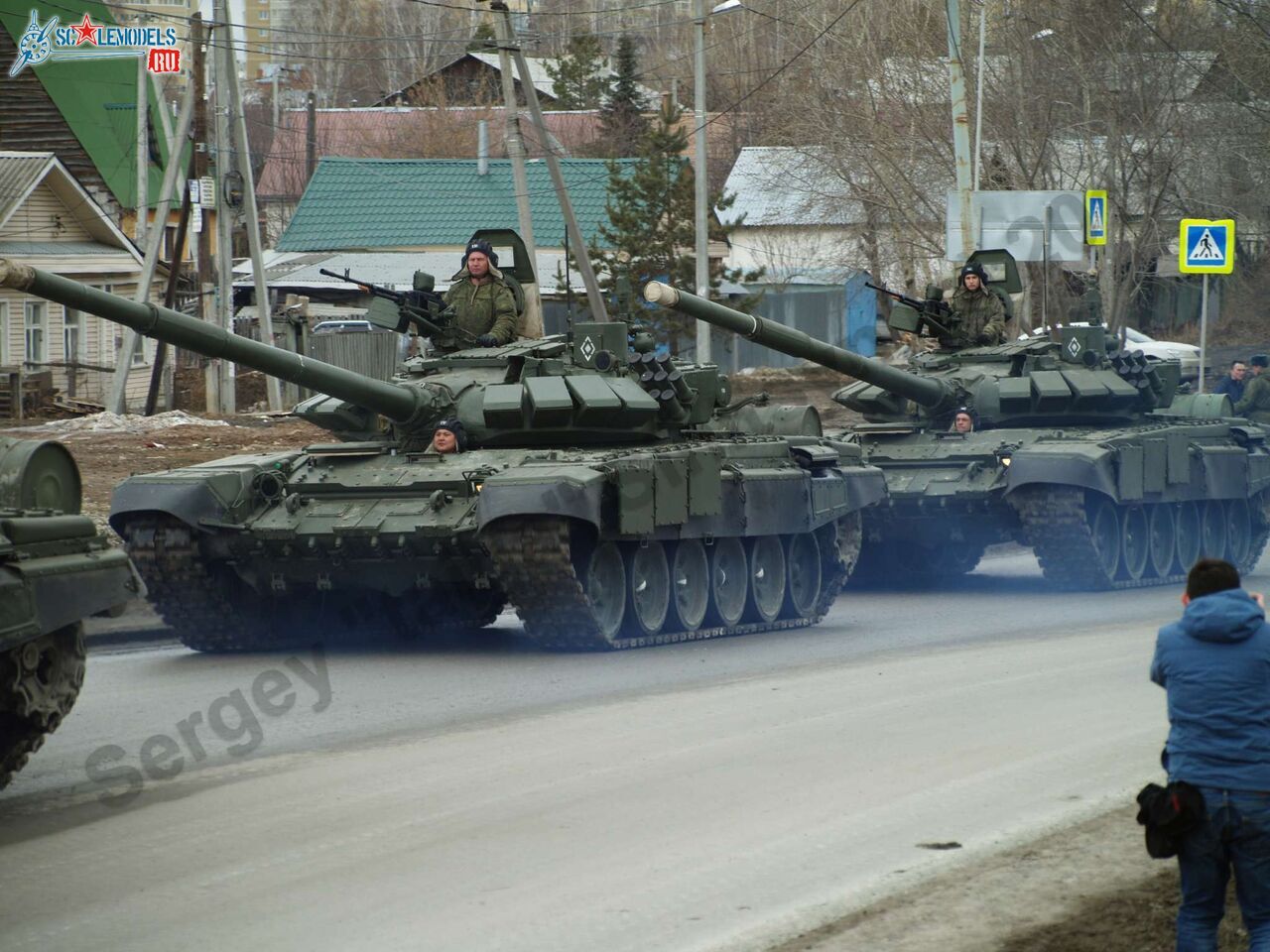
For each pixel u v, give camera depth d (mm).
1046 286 59844
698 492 31375
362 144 137000
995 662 28234
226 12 62594
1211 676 12750
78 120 101375
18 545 17609
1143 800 12828
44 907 14555
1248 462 46062
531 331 35062
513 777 19344
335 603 33000
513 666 28250
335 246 100438
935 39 86750
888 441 42688
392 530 29031
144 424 59938
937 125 83625
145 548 29500
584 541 29531
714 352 102188
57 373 79625
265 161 139875
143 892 14992
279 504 30344
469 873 15523
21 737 18641
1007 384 42406
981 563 49531
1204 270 49062
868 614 36906
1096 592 40688
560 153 108750
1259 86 82125
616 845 16453
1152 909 14195
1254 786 12469
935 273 89000
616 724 22625
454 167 104500
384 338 69250
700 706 24000
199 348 28219
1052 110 80688
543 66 153125
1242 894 12688
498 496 27938
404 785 18984
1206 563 13367
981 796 18406
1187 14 84375
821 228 94875
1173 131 82562
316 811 17828
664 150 89250
